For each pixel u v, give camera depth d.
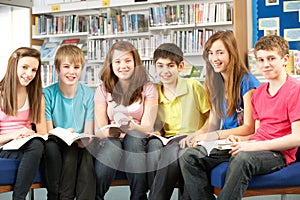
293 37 4.44
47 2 5.55
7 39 5.30
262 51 2.40
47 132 2.77
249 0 4.59
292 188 2.30
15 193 2.42
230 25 4.79
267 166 2.21
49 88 2.86
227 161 2.39
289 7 4.45
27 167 2.42
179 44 4.80
